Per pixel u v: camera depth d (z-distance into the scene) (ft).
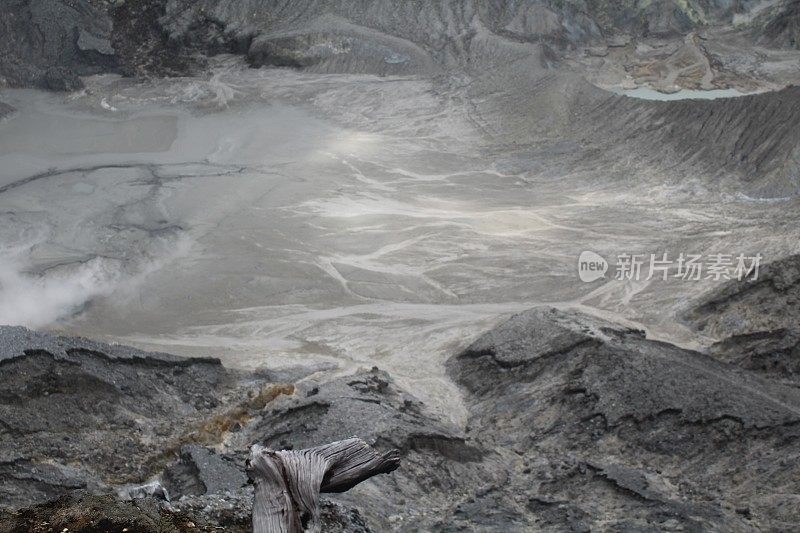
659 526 65.26
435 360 112.88
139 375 96.84
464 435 88.12
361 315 124.88
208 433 90.63
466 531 65.00
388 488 75.00
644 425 88.12
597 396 93.30
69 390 89.61
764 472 78.48
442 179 168.96
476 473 81.76
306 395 96.63
